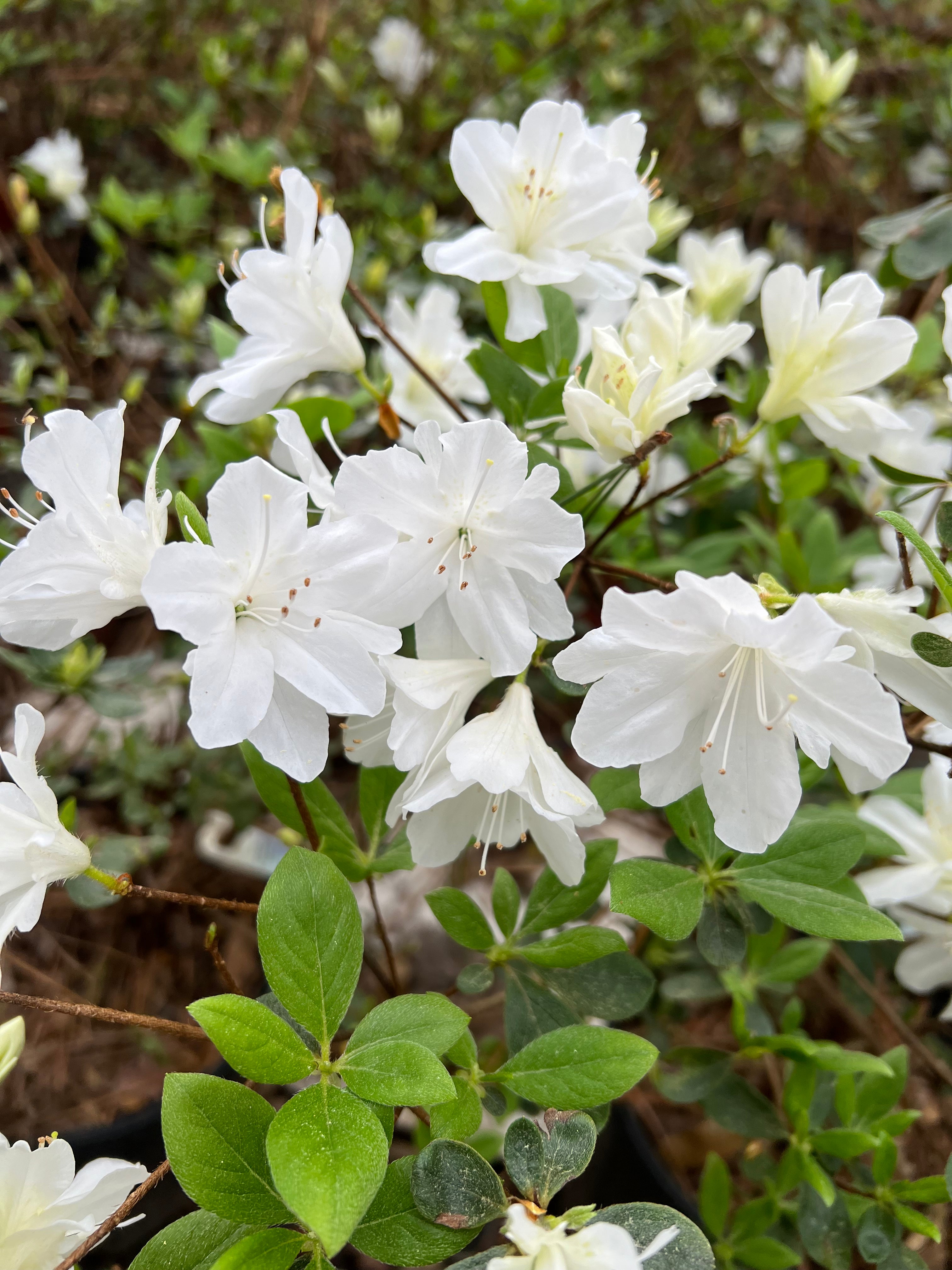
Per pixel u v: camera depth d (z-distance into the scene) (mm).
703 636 192
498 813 227
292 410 269
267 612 200
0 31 573
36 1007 197
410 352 350
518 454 202
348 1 684
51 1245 202
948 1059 364
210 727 187
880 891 266
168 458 423
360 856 250
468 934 231
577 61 635
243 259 246
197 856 480
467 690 219
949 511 231
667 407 230
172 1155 173
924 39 650
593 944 224
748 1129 280
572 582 267
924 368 389
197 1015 177
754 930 245
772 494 409
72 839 204
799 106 504
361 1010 348
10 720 500
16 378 429
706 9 631
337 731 477
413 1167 181
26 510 387
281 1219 175
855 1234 258
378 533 198
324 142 612
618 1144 366
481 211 256
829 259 580
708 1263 170
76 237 627
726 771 203
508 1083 195
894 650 211
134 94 646
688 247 369
